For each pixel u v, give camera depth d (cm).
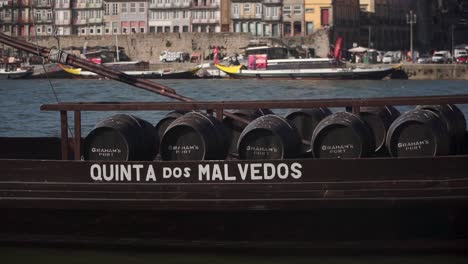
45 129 4203
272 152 1919
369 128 1931
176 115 2116
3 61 13200
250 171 1880
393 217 1878
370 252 1902
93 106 1945
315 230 1897
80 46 15025
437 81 11606
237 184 1884
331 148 1914
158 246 1939
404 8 16238
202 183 1892
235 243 1919
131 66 13350
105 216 1942
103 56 14450
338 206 1866
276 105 1931
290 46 14050
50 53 2211
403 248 1895
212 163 1886
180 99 2147
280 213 1892
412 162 1852
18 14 15738
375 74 11619
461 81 11594
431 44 16750
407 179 1855
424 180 1852
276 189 1877
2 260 1936
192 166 1892
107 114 4594
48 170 1933
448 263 1872
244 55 13800
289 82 11275
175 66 13650
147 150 1966
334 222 1891
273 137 1919
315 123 2084
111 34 15188
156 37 14725
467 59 13388
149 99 7562
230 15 15075
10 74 11706
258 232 1909
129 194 1909
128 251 1950
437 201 1848
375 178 1859
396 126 1911
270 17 14838
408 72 12450
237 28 15088
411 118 1900
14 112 5175
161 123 2119
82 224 1953
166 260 1928
